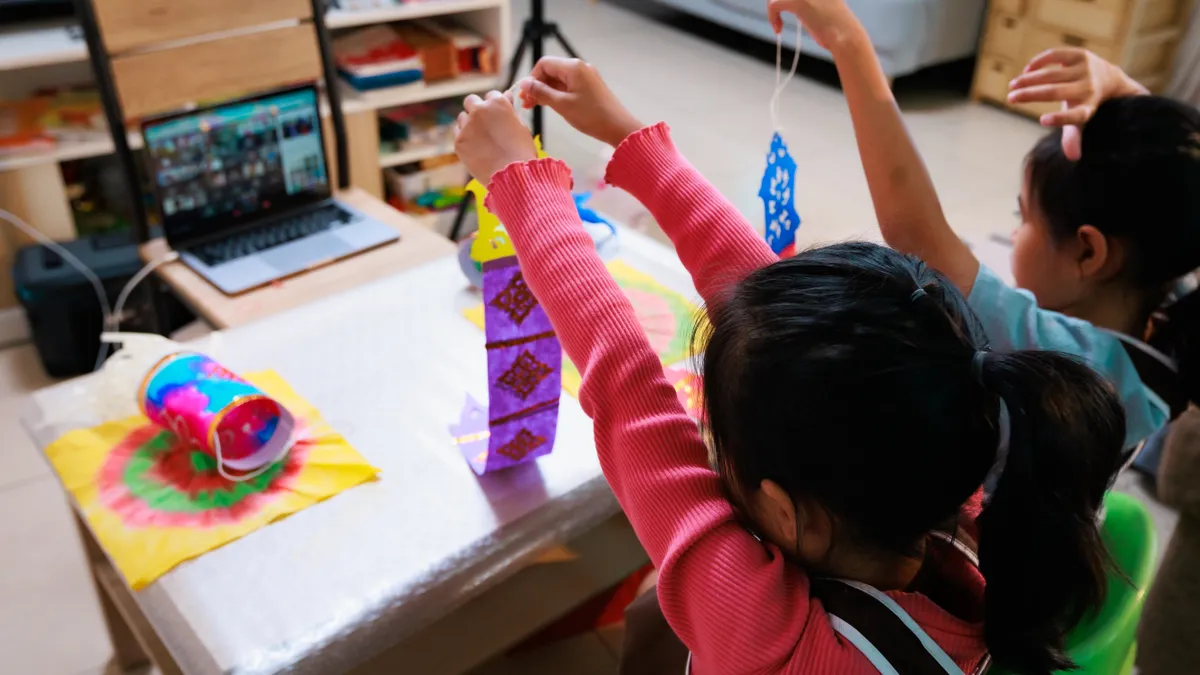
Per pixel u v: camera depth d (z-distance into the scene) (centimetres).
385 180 271
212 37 174
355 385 110
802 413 55
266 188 176
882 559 62
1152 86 367
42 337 212
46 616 160
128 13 162
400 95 251
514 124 75
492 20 264
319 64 186
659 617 96
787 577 61
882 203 96
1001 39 382
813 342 55
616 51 437
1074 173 105
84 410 106
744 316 59
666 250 139
